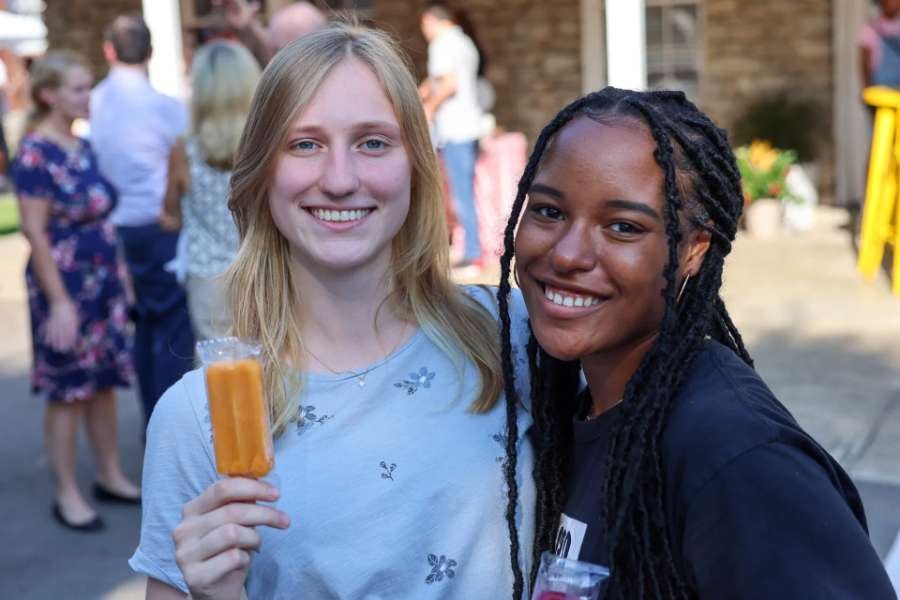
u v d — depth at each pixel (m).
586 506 1.48
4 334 7.52
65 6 11.03
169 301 4.81
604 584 1.37
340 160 1.58
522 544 1.60
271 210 1.64
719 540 1.25
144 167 4.77
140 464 5.00
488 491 1.60
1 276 9.35
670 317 1.36
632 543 1.37
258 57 4.81
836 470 1.32
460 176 7.64
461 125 7.56
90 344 4.30
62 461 4.40
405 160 1.64
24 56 18.02
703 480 1.27
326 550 1.55
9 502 4.68
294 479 1.56
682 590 1.31
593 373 1.51
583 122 1.41
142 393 4.94
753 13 9.87
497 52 10.45
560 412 1.61
